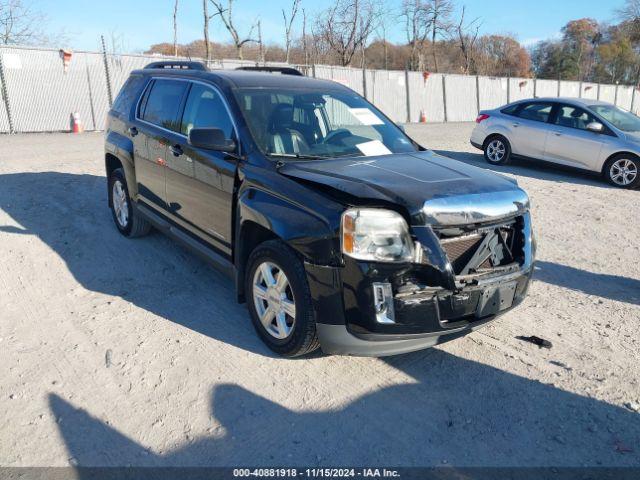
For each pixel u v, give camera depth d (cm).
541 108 1152
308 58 3102
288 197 357
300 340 354
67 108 1645
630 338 432
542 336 431
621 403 347
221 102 447
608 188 1012
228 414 324
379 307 322
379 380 364
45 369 363
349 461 291
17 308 451
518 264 368
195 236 476
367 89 2367
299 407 333
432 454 298
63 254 566
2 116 1538
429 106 2644
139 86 594
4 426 307
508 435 315
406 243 324
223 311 453
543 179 1077
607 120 1066
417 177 364
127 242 607
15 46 1530
